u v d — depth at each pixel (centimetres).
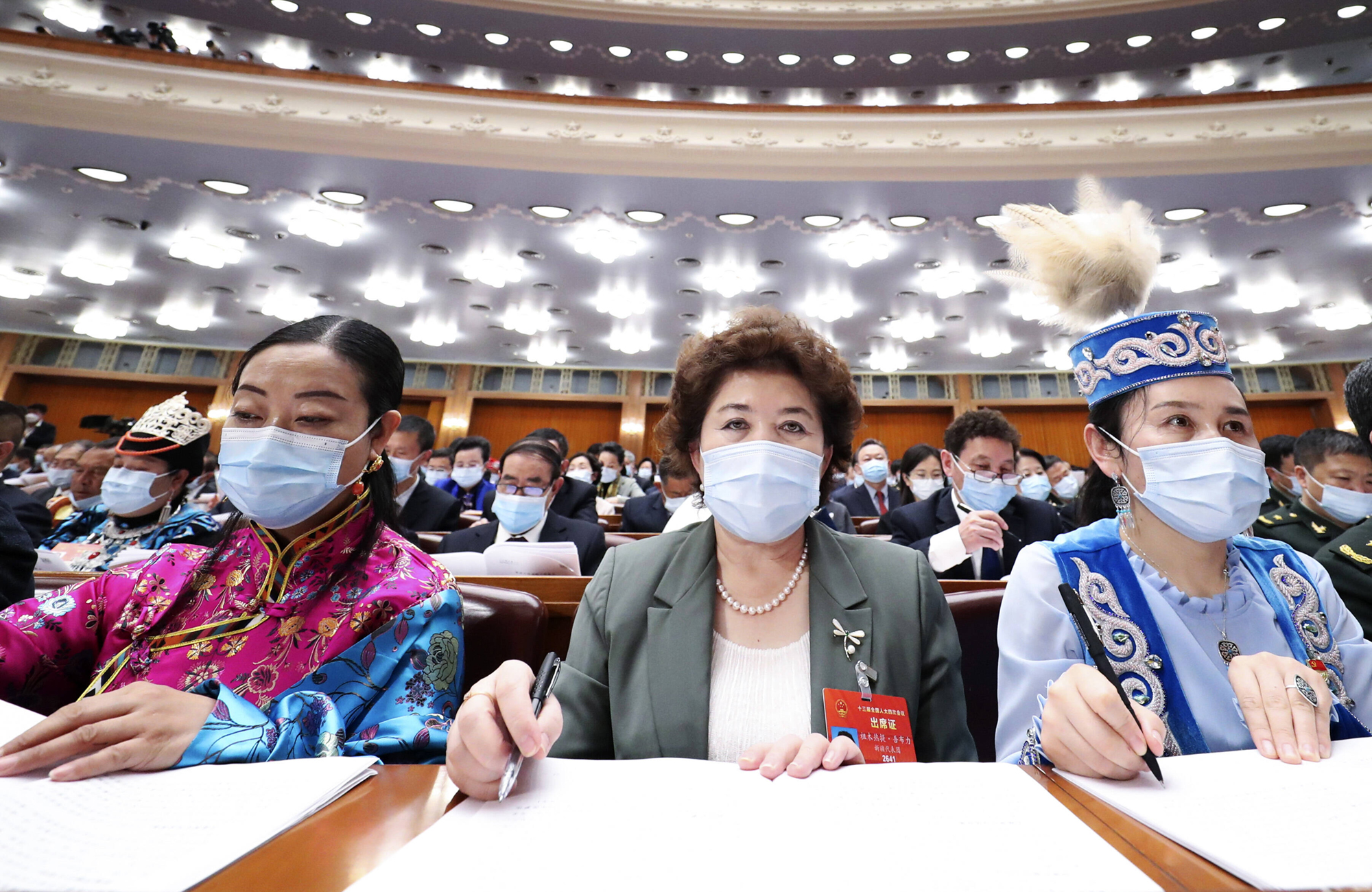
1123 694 71
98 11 878
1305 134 597
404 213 734
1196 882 49
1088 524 140
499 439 1319
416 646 107
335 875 51
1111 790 67
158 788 66
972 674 146
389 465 129
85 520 256
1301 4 830
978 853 54
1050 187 652
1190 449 110
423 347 1230
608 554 126
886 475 542
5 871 49
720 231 755
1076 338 135
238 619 109
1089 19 891
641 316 1021
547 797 65
